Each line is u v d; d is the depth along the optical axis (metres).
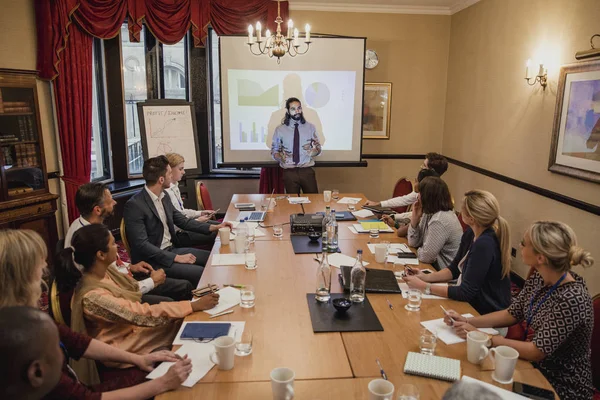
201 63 6.17
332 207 4.39
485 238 2.42
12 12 4.22
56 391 1.56
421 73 6.35
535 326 1.99
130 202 3.41
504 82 4.84
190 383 1.69
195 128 5.60
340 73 5.92
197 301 2.27
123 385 1.92
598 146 3.44
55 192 4.82
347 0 5.86
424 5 6.04
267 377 1.73
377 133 6.47
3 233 1.57
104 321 2.15
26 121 4.15
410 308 2.28
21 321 1.00
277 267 2.82
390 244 3.28
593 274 3.54
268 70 5.85
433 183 3.04
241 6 5.77
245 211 4.21
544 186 4.16
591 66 3.49
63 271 2.12
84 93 4.94
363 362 1.82
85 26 4.84
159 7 5.47
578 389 1.90
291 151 5.76
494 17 5.04
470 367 1.80
